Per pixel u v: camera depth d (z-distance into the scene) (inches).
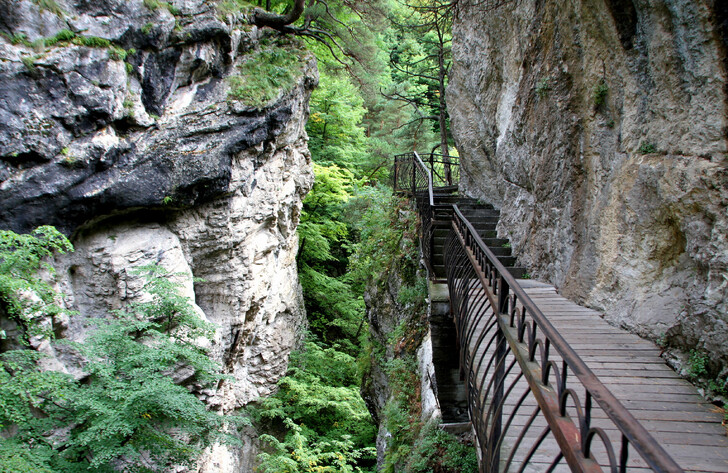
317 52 522.0
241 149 320.8
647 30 159.5
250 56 363.9
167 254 299.0
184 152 294.4
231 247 335.9
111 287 280.7
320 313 612.4
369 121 888.9
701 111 137.4
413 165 412.2
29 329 191.9
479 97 390.9
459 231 213.6
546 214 247.3
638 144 173.3
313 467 315.3
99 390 179.0
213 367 214.1
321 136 658.2
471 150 418.3
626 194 178.7
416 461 194.2
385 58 780.6
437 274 278.8
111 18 273.6
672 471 46.9
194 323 220.1
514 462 103.4
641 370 144.5
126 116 275.0
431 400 230.7
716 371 129.6
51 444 179.5
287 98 349.4
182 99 311.0
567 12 212.7
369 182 761.0
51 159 247.9
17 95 236.4
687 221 143.3
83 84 254.8
